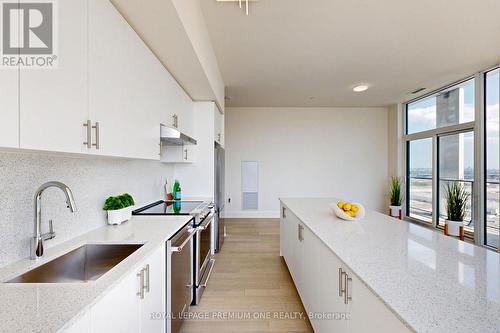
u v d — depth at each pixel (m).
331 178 6.37
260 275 3.03
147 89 1.88
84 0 1.13
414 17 2.45
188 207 2.69
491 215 3.86
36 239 1.23
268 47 3.07
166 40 1.89
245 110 6.31
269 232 4.98
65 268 1.37
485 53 3.28
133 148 1.64
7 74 0.78
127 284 1.14
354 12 2.37
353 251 1.40
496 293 0.93
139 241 1.54
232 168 6.32
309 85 4.55
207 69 2.68
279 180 6.35
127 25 1.55
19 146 0.81
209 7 2.29
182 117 2.99
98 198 1.88
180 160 3.05
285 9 2.32
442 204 4.87
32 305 0.83
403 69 3.81
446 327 0.73
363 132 6.36
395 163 6.00
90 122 1.17
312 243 1.92
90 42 1.18
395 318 0.87
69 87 1.04
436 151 4.98
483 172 3.97
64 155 1.41
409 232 1.79
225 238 4.58
